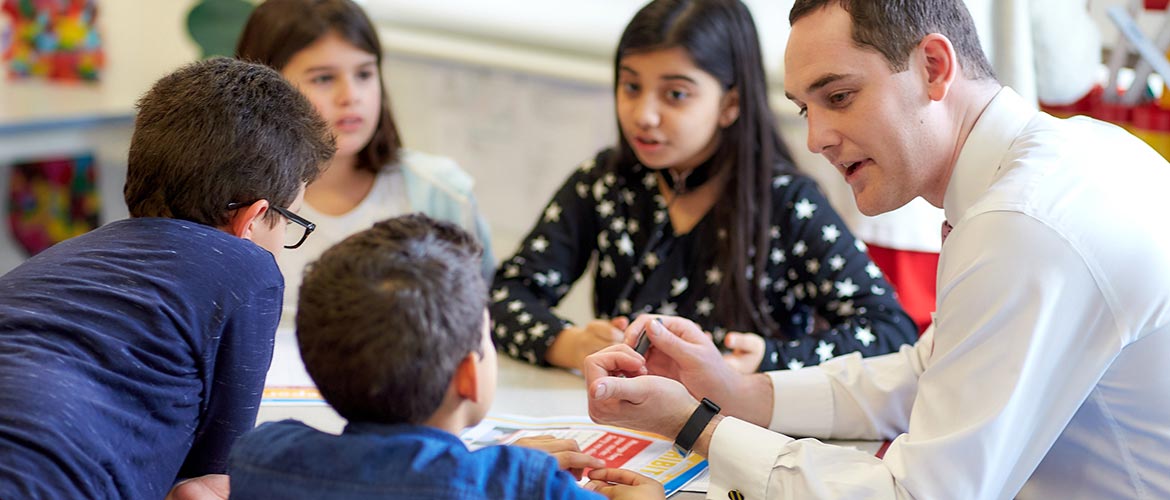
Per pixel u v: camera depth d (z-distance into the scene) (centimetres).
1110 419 106
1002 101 111
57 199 333
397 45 302
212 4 282
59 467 96
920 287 213
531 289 175
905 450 103
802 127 244
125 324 104
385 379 85
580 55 281
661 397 117
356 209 189
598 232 181
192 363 108
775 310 176
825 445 110
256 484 87
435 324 85
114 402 102
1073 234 99
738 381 132
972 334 100
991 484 101
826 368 136
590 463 112
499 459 86
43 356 101
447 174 196
